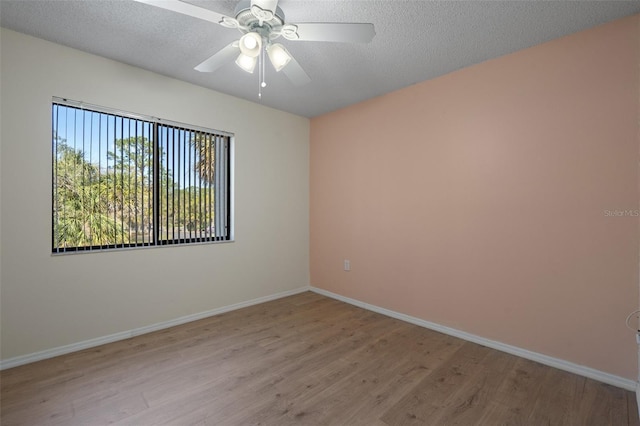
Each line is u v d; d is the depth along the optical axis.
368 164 3.35
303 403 1.75
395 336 2.66
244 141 3.36
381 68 2.59
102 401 1.75
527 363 2.21
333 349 2.41
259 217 3.52
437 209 2.77
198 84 2.96
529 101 2.25
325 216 3.84
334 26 1.59
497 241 2.42
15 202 2.12
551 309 2.17
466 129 2.58
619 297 1.92
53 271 2.26
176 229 2.89
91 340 2.42
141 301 2.67
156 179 2.76
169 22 1.99
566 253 2.11
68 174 2.32
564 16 1.88
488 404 1.75
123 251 2.57
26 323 2.16
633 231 1.87
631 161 1.88
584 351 2.04
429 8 1.81
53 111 2.26
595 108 1.99
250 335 2.66
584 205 2.03
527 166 2.26
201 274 3.05
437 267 2.78
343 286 3.62
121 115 2.55
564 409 1.71
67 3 1.80
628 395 1.83
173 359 2.23
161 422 1.58
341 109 3.64
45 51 2.21
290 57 1.80
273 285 3.67
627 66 1.88
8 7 1.83
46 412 1.65
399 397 1.81
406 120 3.00
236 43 1.78
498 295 2.42
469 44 2.21
